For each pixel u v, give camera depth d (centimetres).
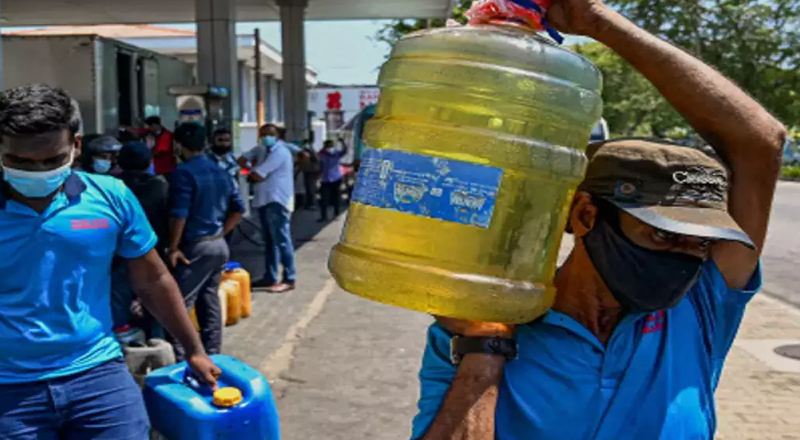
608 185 148
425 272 132
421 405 157
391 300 137
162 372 291
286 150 817
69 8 1894
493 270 135
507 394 153
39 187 229
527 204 138
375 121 146
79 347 241
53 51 1155
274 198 811
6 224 232
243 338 639
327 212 1645
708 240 147
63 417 240
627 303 152
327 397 499
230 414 262
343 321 695
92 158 425
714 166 146
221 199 515
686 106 165
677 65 162
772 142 161
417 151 136
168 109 1512
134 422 250
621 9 1736
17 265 233
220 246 514
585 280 158
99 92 1170
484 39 140
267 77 3644
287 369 555
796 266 1086
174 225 488
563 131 143
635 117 2319
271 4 1980
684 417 157
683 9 1708
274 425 276
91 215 244
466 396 143
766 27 1788
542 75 141
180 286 498
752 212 164
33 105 221
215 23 1252
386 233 136
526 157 136
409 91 143
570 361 154
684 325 163
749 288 171
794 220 1683
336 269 146
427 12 2123
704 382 166
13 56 1157
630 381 156
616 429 154
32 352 234
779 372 575
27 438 235
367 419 462
